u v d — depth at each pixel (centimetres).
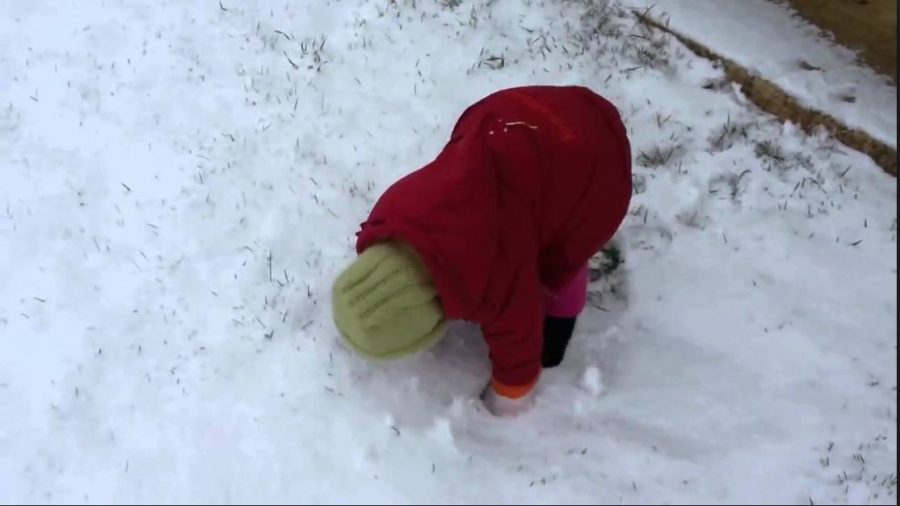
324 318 378
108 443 345
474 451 340
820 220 419
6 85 493
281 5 531
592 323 383
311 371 360
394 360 332
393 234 300
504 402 345
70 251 411
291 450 338
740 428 350
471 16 516
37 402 359
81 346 375
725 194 430
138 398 357
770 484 334
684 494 331
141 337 376
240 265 399
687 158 445
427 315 300
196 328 378
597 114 332
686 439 347
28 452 344
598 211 323
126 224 420
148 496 330
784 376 365
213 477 333
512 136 313
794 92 461
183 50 506
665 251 407
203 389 357
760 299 389
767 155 445
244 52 504
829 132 452
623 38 507
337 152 450
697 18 507
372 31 513
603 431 349
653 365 369
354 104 473
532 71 489
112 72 497
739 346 375
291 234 411
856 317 383
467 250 293
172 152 452
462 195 297
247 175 439
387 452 337
